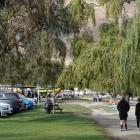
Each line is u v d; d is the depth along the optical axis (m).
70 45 30.36
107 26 26.73
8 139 24.47
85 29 28.58
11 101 54.00
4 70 52.94
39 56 50.22
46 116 47.44
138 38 20.75
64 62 49.56
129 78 21.78
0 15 44.88
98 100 110.81
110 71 25.59
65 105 83.00
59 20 46.47
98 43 26.80
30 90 107.81
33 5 44.59
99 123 40.34
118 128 35.41
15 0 42.62
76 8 26.84
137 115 35.03
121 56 21.69
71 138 25.61
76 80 28.92
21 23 46.12
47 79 66.75
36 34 47.31
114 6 25.19
